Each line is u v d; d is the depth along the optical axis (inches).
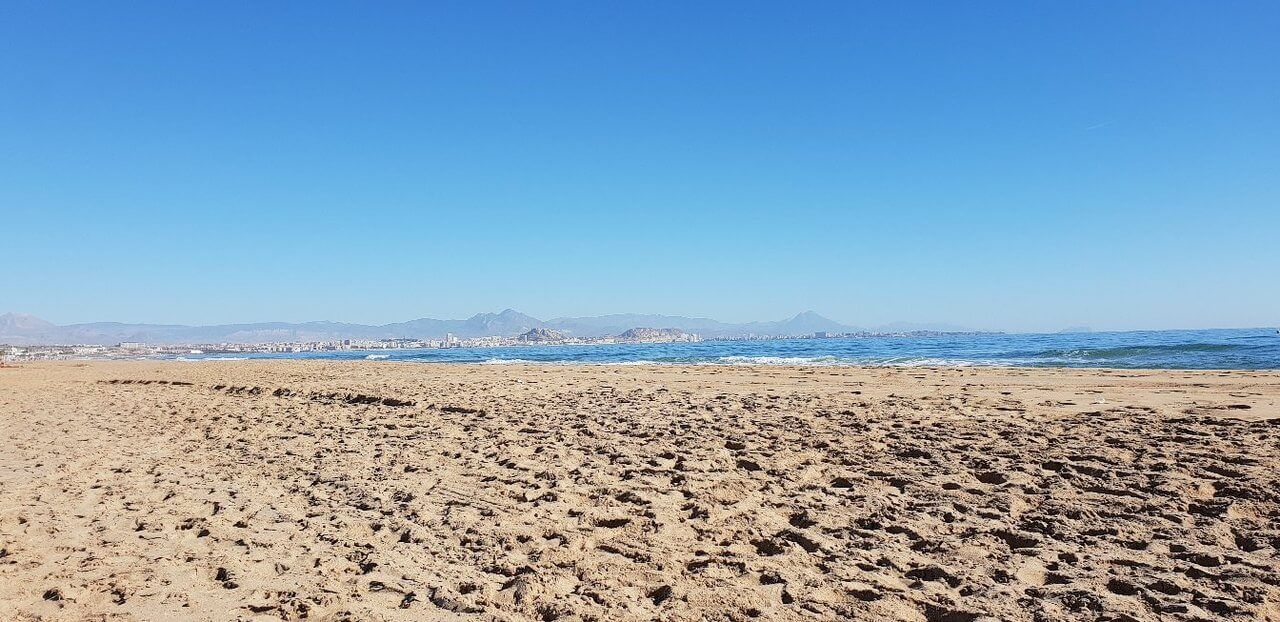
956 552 162.7
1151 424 323.9
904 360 1171.9
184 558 171.2
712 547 171.9
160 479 268.5
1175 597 132.3
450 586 149.6
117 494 244.5
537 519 200.2
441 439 344.2
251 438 370.3
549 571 156.9
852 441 304.8
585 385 625.6
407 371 925.8
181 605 141.4
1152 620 122.2
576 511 207.2
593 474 254.4
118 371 1176.2
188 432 402.0
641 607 135.6
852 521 190.5
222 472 279.9
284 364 1301.7
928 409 403.2
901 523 186.1
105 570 162.9
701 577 150.9
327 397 563.8
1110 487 213.2
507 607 138.2
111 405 582.9
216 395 648.4
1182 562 151.0
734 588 144.1
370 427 393.1
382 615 134.8
